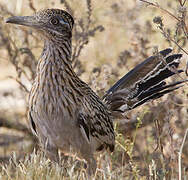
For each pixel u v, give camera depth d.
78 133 11.70
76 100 11.49
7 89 18.48
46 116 11.45
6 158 15.05
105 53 18.12
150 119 14.41
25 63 15.51
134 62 15.56
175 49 14.40
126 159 13.67
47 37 11.42
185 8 11.40
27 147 15.12
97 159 12.45
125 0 18.33
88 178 11.41
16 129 16.67
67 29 11.53
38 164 11.34
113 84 14.89
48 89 11.32
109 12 17.75
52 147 11.89
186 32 12.00
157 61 13.34
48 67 11.34
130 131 14.93
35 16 11.46
